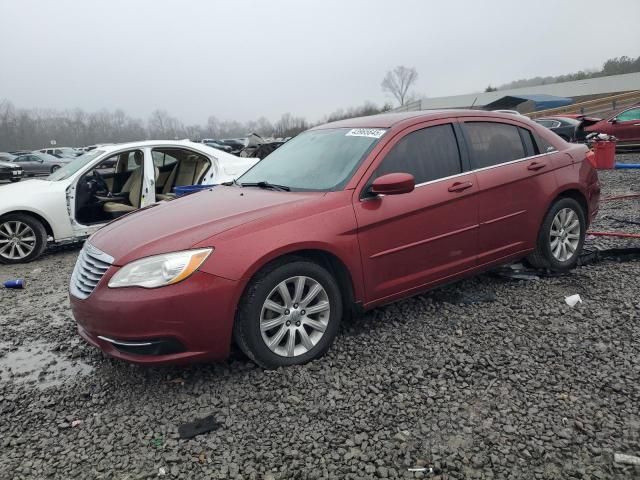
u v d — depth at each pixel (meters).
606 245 5.80
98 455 2.73
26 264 7.37
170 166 8.52
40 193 7.41
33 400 3.35
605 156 12.23
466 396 3.06
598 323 3.89
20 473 2.63
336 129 4.61
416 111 4.59
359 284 3.70
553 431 2.71
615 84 47.38
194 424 2.95
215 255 3.19
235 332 3.34
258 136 21.84
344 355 3.61
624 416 2.79
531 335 3.77
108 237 3.67
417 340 3.79
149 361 3.17
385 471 2.48
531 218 4.63
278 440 2.75
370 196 3.75
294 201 3.62
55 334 4.48
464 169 4.26
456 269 4.21
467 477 2.43
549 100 40.28
